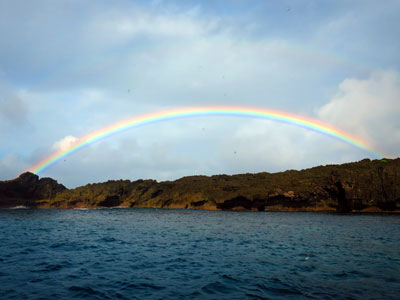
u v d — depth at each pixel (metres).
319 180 112.00
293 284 14.05
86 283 14.35
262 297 12.22
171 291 13.16
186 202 141.50
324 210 104.19
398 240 30.14
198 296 12.43
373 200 95.88
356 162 119.75
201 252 23.42
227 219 69.88
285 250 24.33
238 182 143.12
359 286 13.55
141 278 15.35
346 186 100.81
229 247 26.12
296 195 108.50
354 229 42.59
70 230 41.97
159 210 127.50
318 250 24.23
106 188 170.00
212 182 154.00
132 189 171.62
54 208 148.25
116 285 14.07
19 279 14.91
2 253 22.14
